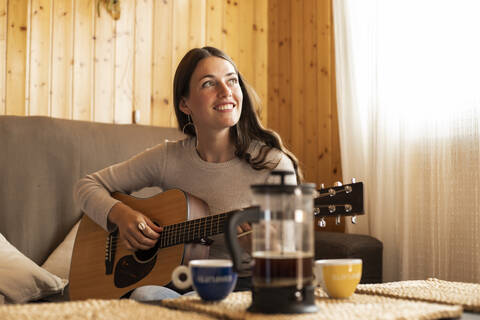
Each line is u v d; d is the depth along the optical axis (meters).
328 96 3.34
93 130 2.64
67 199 2.50
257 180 1.77
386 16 2.83
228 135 1.81
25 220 2.41
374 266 2.33
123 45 3.20
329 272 1.02
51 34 2.96
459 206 2.47
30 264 2.04
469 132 2.45
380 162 2.82
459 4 2.50
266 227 0.87
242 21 3.71
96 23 3.11
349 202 1.36
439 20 2.59
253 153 1.80
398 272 2.74
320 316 0.83
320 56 3.40
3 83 2.82
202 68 1.75
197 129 1.82
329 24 3.35
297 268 0.86
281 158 1.78
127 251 1.83
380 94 2.83
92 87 3.09
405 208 2.68
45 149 2.50
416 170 2.68
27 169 2.45
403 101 2.73
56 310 0.91
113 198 1.90
